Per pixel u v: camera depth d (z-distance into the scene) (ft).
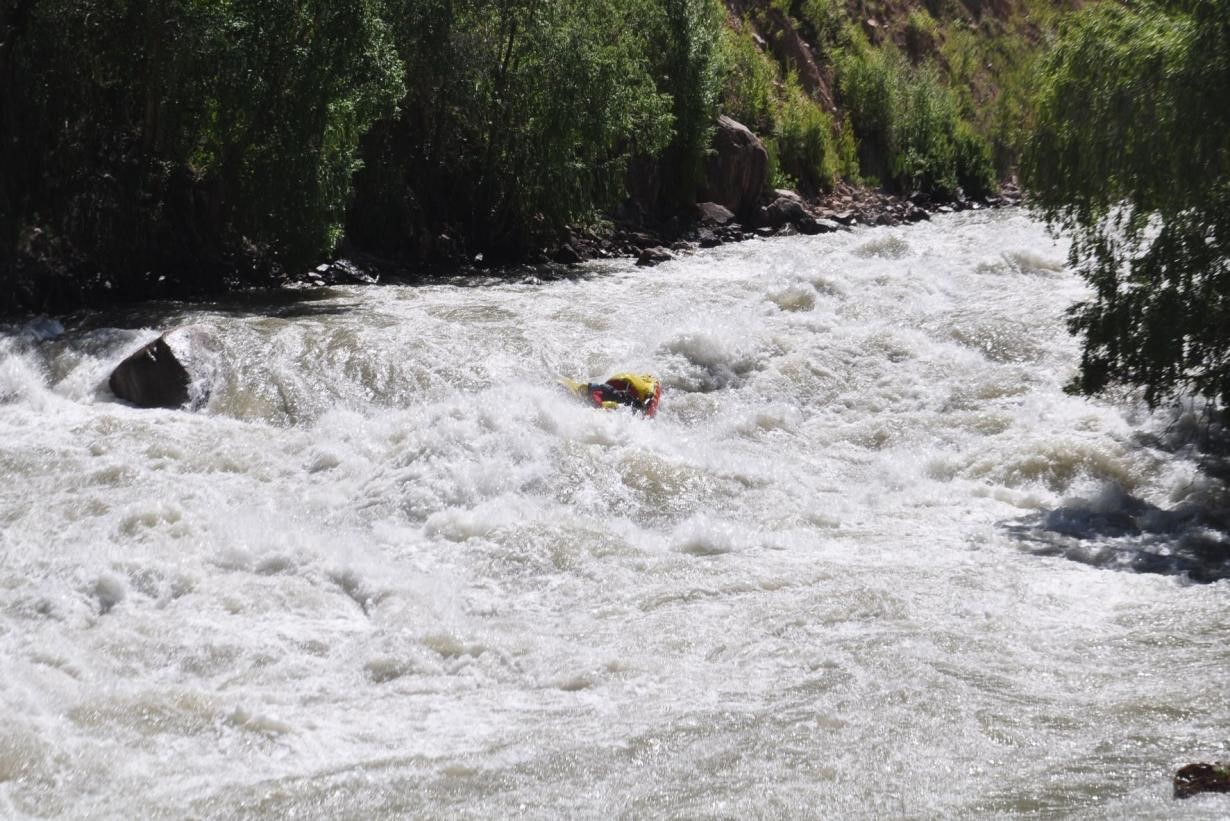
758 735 33.19
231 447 61.46
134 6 91.15
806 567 48.01
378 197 114.83
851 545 51.70
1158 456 61.36
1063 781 30.07
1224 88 51.47
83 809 29.48
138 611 42.88
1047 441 63.00
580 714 35.40
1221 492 57.26
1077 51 56.65
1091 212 57.77
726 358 78.13
